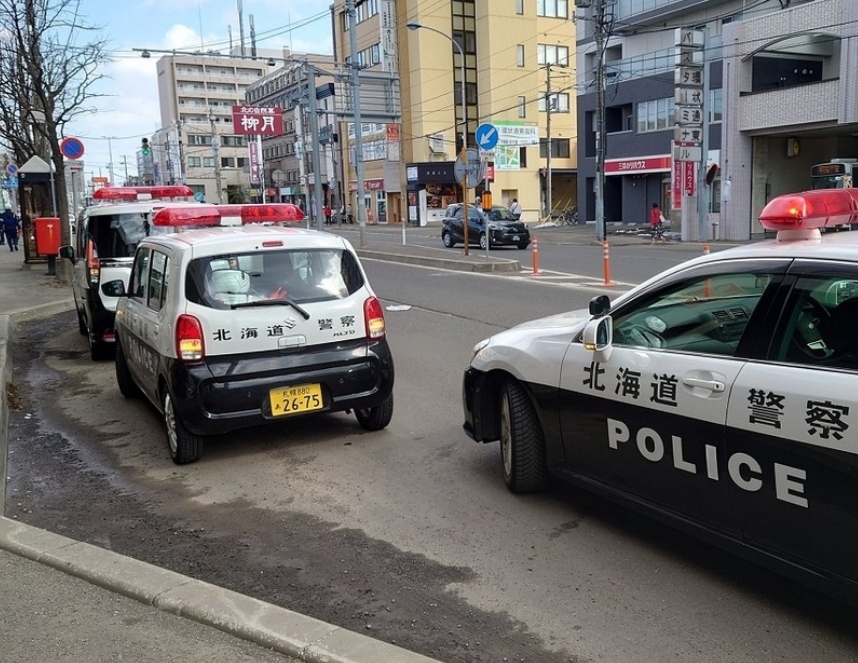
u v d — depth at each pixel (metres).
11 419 7.45
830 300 3.23
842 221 3.65
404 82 57.50
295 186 80.81
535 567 4.03
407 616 3.61
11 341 11.45
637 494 4.00
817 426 3.04
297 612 3.68
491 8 54.66
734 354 3.49
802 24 27.06
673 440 3.69
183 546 4.50
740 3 34.06
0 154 39.56
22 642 3.29
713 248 25.38
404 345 10.33
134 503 5.22
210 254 5.64
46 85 18.44
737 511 3.43
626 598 3.69
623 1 40.09
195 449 5.81
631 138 41.56
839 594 3.08
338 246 6.09
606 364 4.08
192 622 3.43
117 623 3.43
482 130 20.00
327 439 6.38
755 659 3.17
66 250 11.72
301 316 5.73
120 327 7.57
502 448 5.11
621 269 18.22
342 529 4.63
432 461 5.75
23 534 4.30
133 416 7.45
